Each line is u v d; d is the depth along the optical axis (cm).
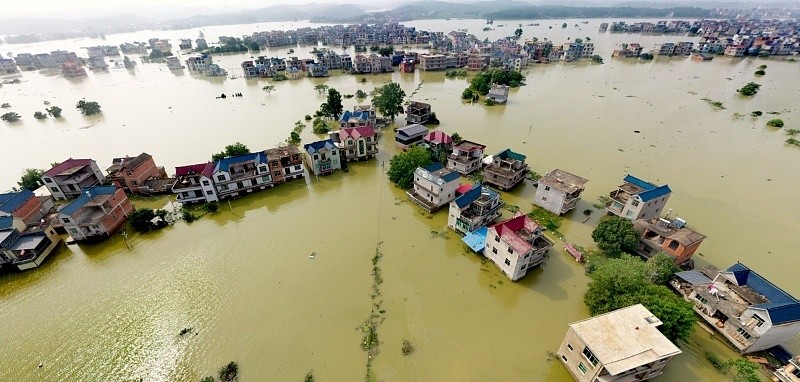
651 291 3881
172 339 4000
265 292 4594
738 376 3350
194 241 5562
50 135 9806
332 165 7538
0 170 7988
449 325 4122
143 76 17900
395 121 10812
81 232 5453
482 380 3531
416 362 3700
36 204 5831
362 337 3972
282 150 7319
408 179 6812
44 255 5178
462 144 7688
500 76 14500
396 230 5759
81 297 4594
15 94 14550
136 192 6756
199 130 10019
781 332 3600
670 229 4941
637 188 5906
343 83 15625
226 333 4047
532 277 4819
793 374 3362
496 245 4856
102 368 3734
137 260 5200
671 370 3600
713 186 6988
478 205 5500
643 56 19838
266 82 16062
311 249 5347
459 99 13000
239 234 5700
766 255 5194
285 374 3591
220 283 4753
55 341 4019
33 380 3641
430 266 5009
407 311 4297
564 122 10375
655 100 12431
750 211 6219
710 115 10875
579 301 4450
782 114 10838
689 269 4803
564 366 3625
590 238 5572
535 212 6216
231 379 3556
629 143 8925
